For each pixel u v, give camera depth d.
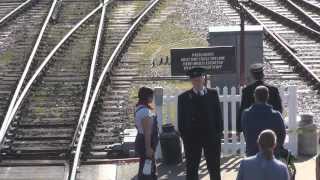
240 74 18.69
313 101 21.30
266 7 31.28
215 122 14.18
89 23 29.81
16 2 33.56
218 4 32.72
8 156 17.83
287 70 24.12
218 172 14.38
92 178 16.20
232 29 19.17
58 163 17.25
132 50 26.70
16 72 23.84
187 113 14.09
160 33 28.80
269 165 10.20
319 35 27.09
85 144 18.11
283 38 27.55
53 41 27.55
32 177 16.34
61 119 20.03
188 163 14.38
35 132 19.20
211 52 18.11
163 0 33.59
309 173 15.67
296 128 17.02
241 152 17.36
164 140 16.61
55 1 32.62
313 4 31.86
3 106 20.77
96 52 25.08
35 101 21.36
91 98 20.92
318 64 24.61
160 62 25.17
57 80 23.09
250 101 13.80
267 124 12.27
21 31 28.91
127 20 30.12
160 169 16.39
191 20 30.48
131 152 17.73
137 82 23.34
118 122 19.88
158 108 16.98
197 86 14.11
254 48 19.22
